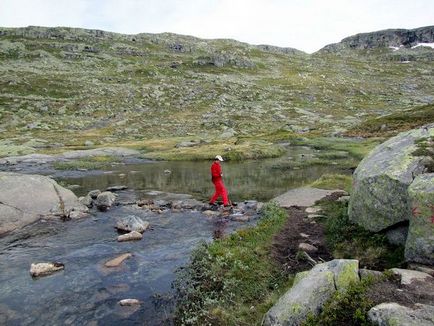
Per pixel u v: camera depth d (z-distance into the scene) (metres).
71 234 18.56
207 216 21.47
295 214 19.27
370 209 13.37
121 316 10.62
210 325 9.66
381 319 7.21
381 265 11.57
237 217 20.83
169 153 58.91
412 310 7.27
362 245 12.95
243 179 35.56
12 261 15.12
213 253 13.84
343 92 159.12
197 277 12.62
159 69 178.50
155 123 105.06
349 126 92.69
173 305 11.09
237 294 11.02
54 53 194.62
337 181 26.78
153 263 14.50
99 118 111.81
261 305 10.17
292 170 40.19
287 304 8.58
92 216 22.09
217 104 128.38
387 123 74.88
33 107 118.19
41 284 12.85
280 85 166.12
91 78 156.50
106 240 17.52
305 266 12.61
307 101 139.38
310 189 24.92
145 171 43.94
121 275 13.44
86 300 11.62
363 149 52.56
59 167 47.53
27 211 21.22
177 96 137.62
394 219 12.45
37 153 61.69
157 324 10.13
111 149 64.75
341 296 8.42
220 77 169.50
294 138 74.38
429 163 12.35
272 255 13.77
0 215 19.67
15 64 170.62
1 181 22.39
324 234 15.60
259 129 95.88
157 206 24.23
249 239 15.51
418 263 10.34
